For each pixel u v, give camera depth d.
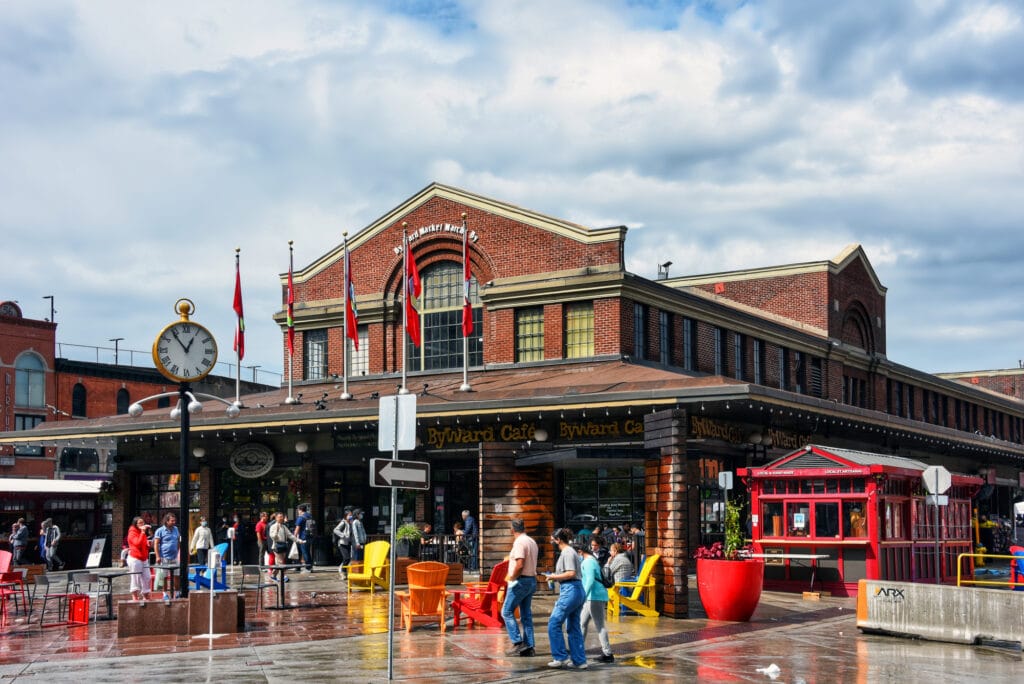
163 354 19.73
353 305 36.31
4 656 15.72
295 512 35.72
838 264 49.28
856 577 24.73
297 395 38.59
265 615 20.73
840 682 13.48
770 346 43.09
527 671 14.05
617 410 27.38
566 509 31.39
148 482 39.09
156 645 16.72
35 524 40.16
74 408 63.03
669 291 36.31
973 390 64.38
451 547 29.42
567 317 35.34
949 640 17.58
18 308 61.00
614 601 20.59
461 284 38.31
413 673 13.84
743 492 32.19
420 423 30.70
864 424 32.94
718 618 19.92
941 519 28.88
